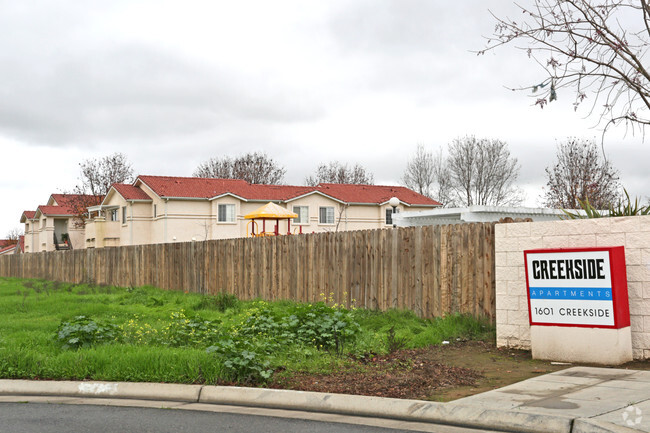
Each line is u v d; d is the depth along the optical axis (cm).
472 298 1237
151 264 2686
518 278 1036
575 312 904
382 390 743
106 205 5062
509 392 707
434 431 612
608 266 874
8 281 3731
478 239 1230
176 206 4544
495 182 6500
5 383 831
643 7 964
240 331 1056
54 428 638
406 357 948
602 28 973
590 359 889
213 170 8375
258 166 8362
